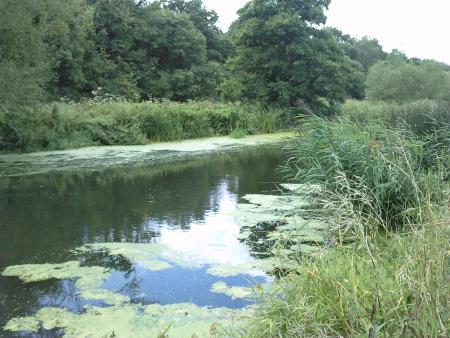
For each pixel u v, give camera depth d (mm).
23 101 12453
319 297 3113
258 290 3850
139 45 36719
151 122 16828
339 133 6820
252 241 5637
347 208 4355
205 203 7539
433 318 2418
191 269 4820
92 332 3592
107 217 6766
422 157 6309
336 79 22750
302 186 6770
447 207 3447
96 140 15320
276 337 2971
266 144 16297
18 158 12445
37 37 12789
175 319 3764
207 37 46188
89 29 30531
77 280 4562
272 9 23297
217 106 21219
